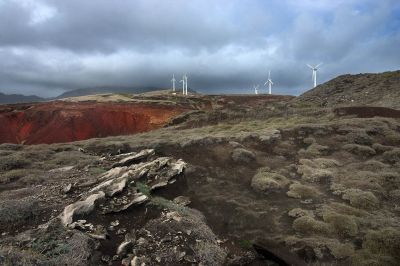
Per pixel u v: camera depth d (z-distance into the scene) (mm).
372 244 13828
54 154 24000
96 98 115125
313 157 24438
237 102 107938
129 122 77750
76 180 16719
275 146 26109
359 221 15602
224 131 33469
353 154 25016
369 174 20812
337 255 13320
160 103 99250
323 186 19844
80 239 11414
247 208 17141
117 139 33438
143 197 14828
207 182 19891
